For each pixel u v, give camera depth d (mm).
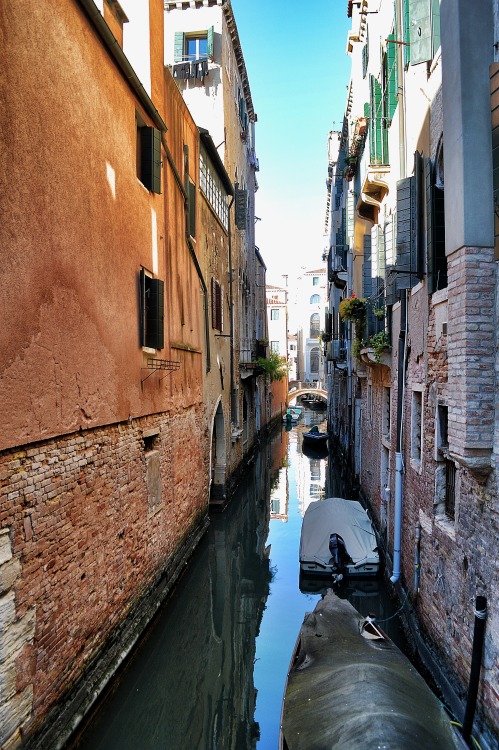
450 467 6867
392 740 4039
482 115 5082
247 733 7090
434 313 7176
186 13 18438
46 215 5234
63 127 5613
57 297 5453
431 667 6848
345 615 7508
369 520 12695
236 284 20984
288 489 21672
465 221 5070
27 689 4766
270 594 11461
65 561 5574
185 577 10586
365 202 12930
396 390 10156
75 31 5938
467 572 5699
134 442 7879
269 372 28547
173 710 7820
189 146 12195
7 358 4547
